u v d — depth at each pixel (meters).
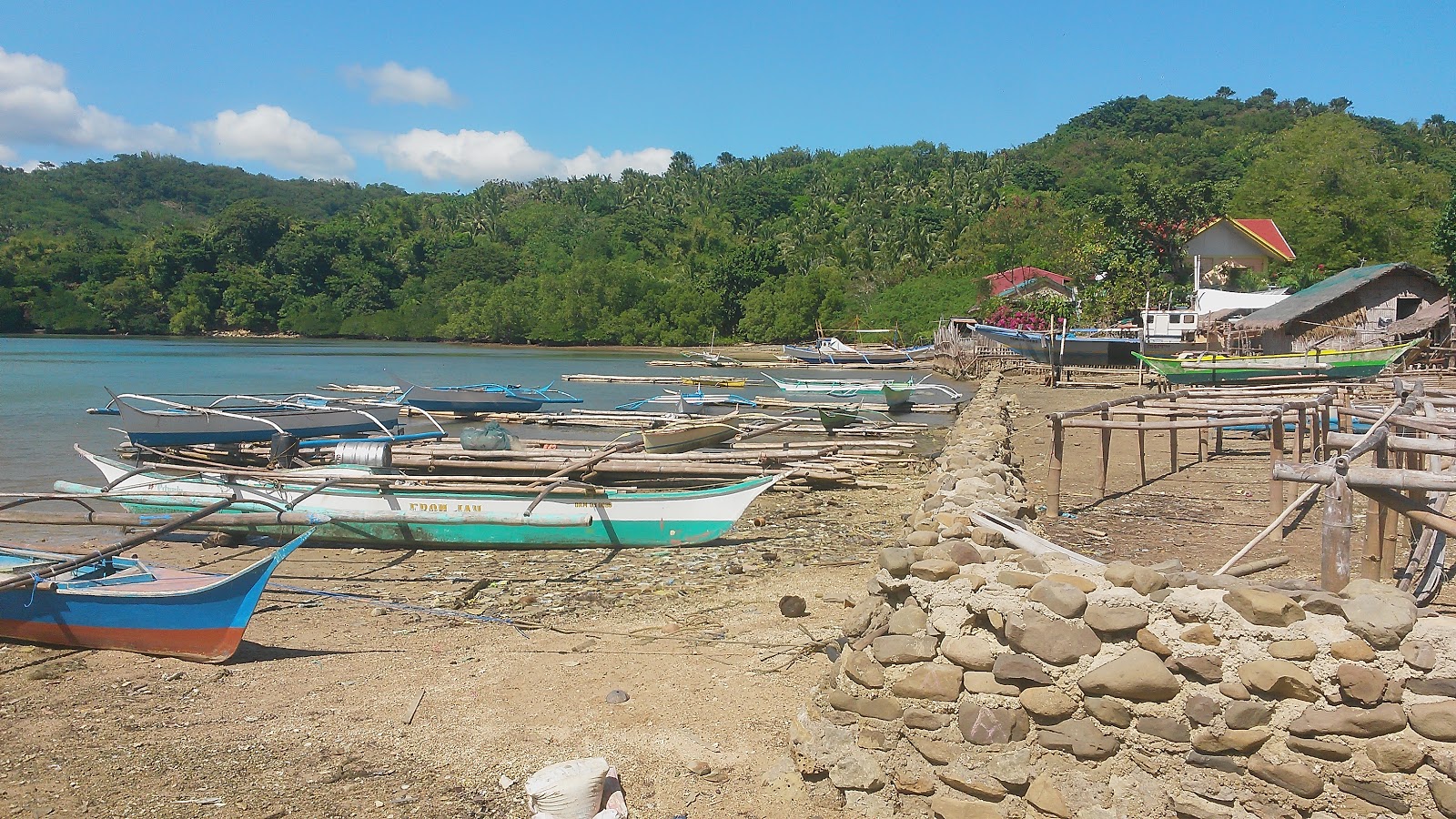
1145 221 55.75
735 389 40.56
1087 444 18.25
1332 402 13.06
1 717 6.84
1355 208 55.19
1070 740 4.53
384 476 13.20
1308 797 4.11
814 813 5.12
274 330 101.50
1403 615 4.02
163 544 13.04
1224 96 140.88
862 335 72.44
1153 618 4.45
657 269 98.38
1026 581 4.71
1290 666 4.14
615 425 26.14
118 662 8.00
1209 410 12.05
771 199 124.06
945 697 4.82
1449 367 28.89
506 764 5.91
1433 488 4.71
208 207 180.12
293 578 11.27
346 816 5.36
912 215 95.25
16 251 103.19
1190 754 4.32
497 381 44.06
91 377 43.75
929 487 9.08
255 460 20.23
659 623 8.92
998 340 44.69
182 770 5.94
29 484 17.42
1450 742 3.88
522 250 113.38
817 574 10.74
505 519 11.95
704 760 5.79
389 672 7.68
